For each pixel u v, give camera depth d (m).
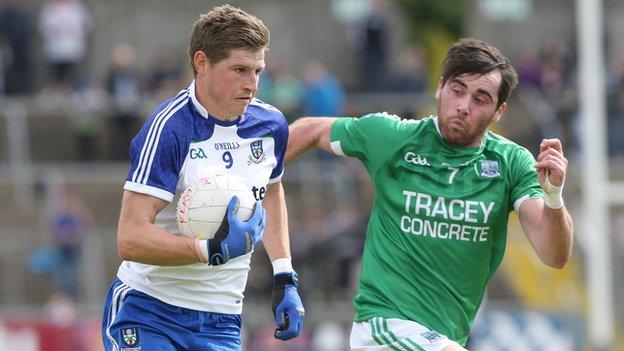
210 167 20.78
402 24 93.44
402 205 22.50
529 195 22.11
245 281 21.61
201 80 20.55
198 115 20.75
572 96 72.12
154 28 88.50
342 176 67.00
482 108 21.86
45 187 68.50
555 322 50.84
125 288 21.52
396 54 91.75
